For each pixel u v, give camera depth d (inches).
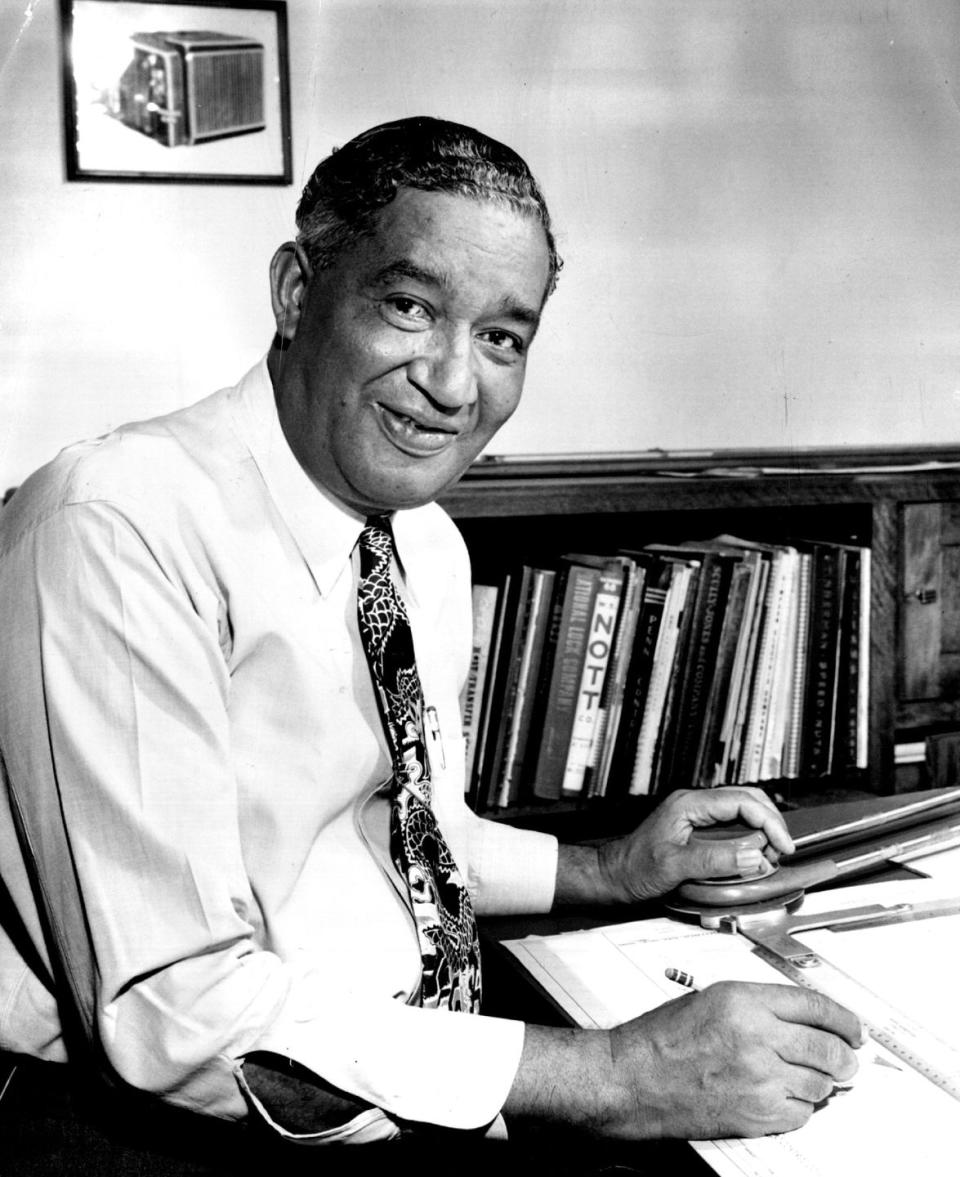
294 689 38.8
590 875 45.6
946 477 69.5
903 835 48.3
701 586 67.1
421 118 37.2
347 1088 31.9
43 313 64.7
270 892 38.0
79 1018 36.8
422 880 39.2
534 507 62.1
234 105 65.9
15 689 34.7
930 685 71.7
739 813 45.3
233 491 39.2
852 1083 31.4
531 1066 32.2
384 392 36.5
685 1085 31.0
